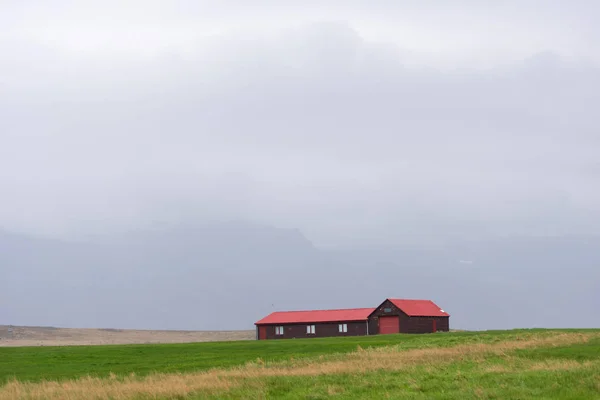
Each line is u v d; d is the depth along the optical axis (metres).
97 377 46.66
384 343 78.38
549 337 70.50
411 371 39.66
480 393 30.16
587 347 54.56
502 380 34.06
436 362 44.91
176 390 33.66
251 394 32.59
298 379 37.72
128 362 61.28
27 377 50.00
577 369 36.78
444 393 31.09
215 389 34.34
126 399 32.28
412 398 30.08
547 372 36.22
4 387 39.03
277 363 50.88
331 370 41.41
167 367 54.91
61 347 85.81
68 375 50.72
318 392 32.84
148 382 38.38
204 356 66.31
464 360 46.16
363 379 36.78
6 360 64.81
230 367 50.22
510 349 53.84
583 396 29.42
